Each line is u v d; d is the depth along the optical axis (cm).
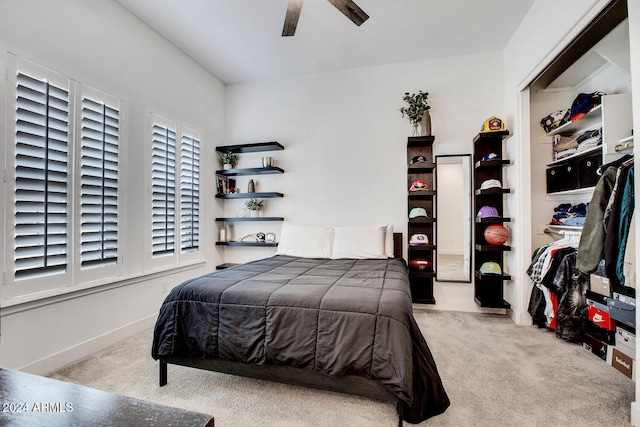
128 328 251
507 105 307
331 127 362
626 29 204
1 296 171
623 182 160
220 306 169
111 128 238
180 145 315
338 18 266
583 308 229
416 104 314
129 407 53
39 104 189
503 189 290
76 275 209
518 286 282
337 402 160
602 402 158
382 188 346
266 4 249
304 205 369
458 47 312
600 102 241
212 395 167
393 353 138
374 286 181
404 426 141
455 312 315
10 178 175
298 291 169
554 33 220
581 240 183
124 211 247
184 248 319
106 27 235
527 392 167
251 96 390
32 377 62
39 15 191
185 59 324
